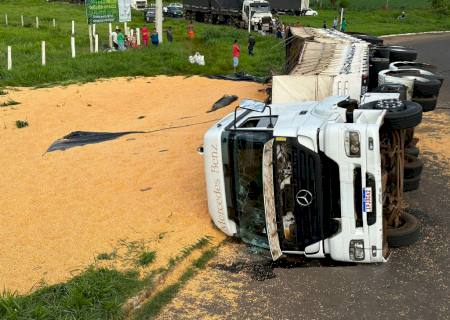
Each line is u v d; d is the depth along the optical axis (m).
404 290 6.73
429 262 7.35
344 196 6.96
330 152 6.90
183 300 6.62
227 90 18.52
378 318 6.22
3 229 8.60
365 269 7.21
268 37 34.25
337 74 12.27
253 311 6.40
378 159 6.76
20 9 51.06
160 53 24.75
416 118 7.34
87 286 6.42
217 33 33.19
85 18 44.31
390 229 7.77
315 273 7.16
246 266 7.37
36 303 6.17
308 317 6.27
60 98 17.66
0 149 12.81
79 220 8.76
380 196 6.87
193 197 9.44
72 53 23.86
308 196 7.13
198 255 7.58
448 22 49.88
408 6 63.81
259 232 7.65
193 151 11.85
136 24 41.81
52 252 7.76
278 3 53.31
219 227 8.06
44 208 9.33
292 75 12.42
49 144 13.14
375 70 13.20
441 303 6.46
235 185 7.60
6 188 10.35
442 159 11.44
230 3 43.00
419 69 11.59
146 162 11.29
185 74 21.97
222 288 6.87
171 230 8.22
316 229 7.20
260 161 7.35
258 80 20.53
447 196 9.59
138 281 6.77
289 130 7.13
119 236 8.09
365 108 7.70
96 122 15.14
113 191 9.88
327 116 7.45
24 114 15.84
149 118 15.34
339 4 60.84
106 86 19.39
